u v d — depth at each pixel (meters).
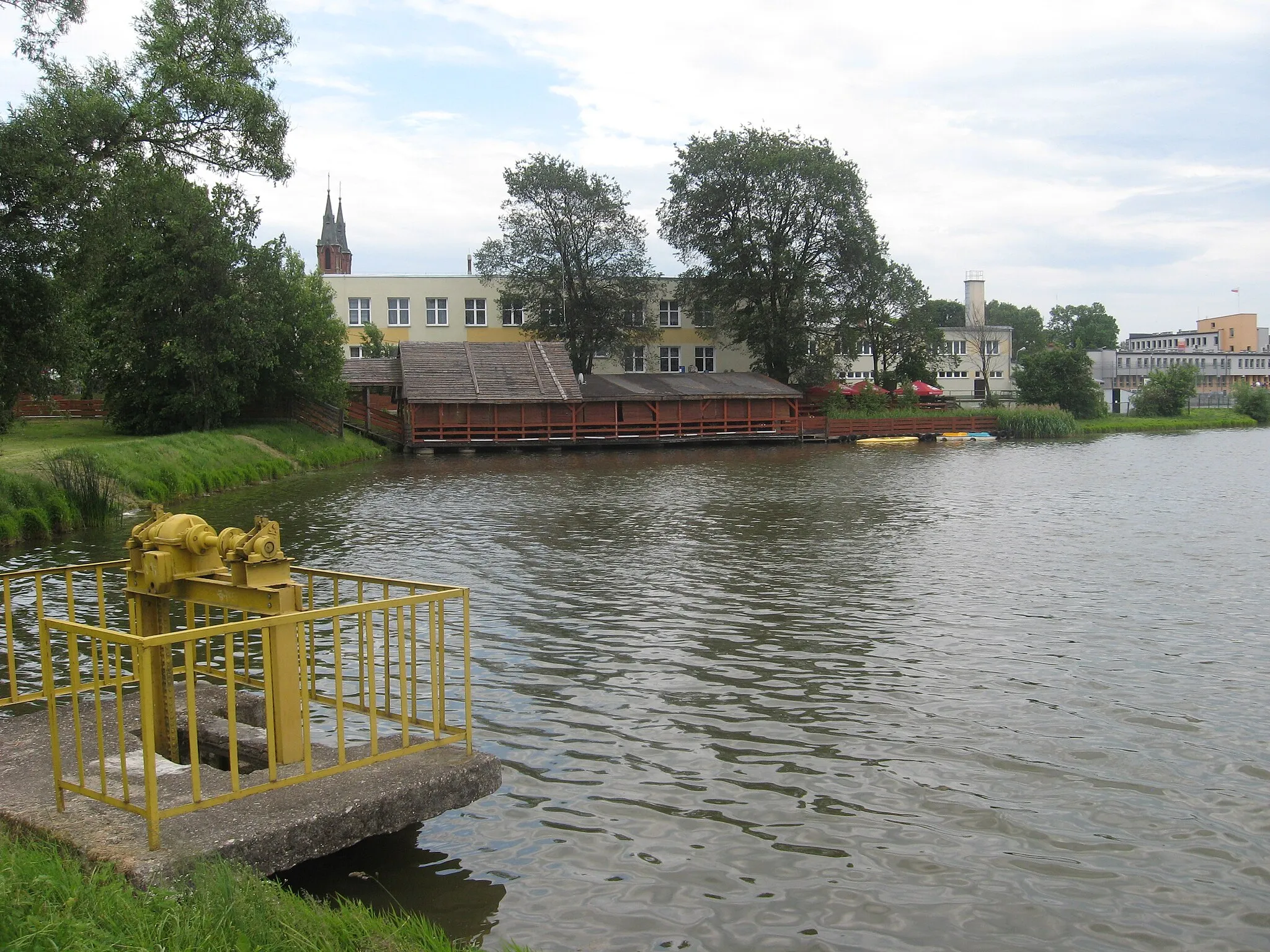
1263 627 14.05
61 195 23.05
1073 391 90.81
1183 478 38.69
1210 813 7.95
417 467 48.12
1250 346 166.88
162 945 4.65
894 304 79.62
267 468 40.25
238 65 26.06
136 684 10.35
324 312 52.06
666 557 20.17
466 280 77.06
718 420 68.50
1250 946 6.10
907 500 31.45
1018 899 6.63
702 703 10.70
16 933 4.44
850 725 10.02
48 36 24.55
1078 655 12.59
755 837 7.49
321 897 6.46
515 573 18.42
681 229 75.00
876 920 6.34
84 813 6.29
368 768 7.12
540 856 7.13
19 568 18.73
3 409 25.45
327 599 16.34
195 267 44.22
